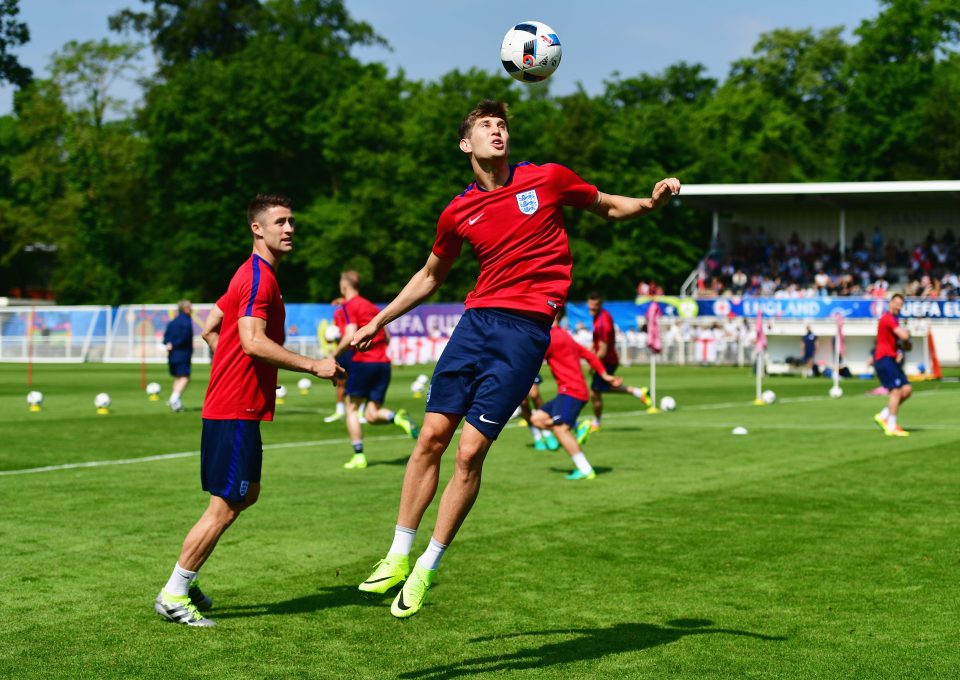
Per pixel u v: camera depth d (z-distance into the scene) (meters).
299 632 6.50
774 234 59.69
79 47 76.38
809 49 83.31
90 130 77.44
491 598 7.30
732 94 79.56
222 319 6.88
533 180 6.17
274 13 79.00
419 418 23.11
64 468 14.11
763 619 6.76
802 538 9.30
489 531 9.68
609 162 65.31
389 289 66.69
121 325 56.91
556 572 8.05
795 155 76.88
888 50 72.12
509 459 15.34
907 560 8.44
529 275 6.14
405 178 64.06
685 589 7.54
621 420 22.38
